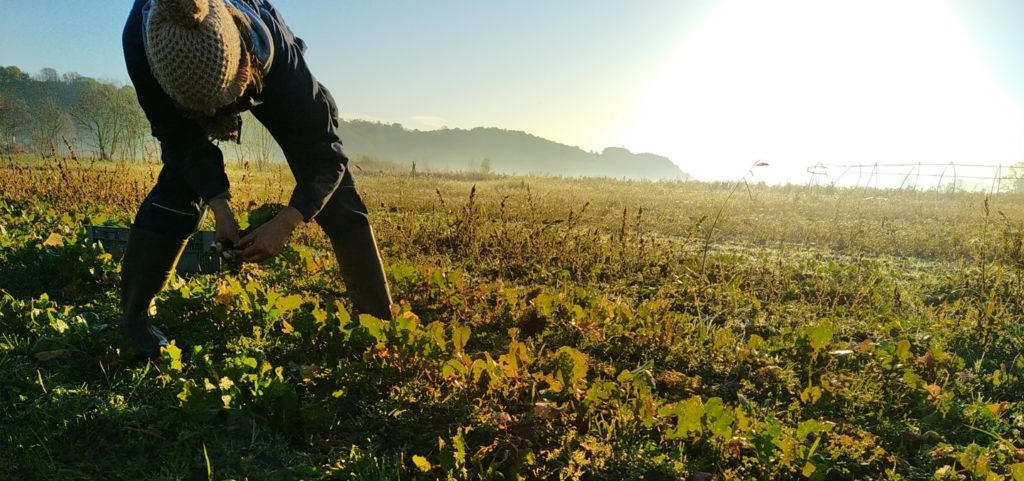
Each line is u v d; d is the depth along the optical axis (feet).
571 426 9.40
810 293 19.25
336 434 9.07
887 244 29.45
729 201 53.26
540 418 9.41
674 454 8.83
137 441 8.40
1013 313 16.71
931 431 10.00
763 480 8.34
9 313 12.02
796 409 10.78
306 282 17.31
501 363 10.62
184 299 12.62
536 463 8.59
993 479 8.38
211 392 8.95
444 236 24.47
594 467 8.59
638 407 9.50
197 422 8.68
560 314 14.66
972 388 11.78
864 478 8.79
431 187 70.59
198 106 7.46
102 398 9.23
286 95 8.59
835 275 21.22
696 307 17.25
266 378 9.32
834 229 32.60
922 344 14.49
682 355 12.86
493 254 22.25
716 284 18.81
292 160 9.19
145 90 8.30
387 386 10.35
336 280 17.35
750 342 13.34
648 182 100.22
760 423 9.46
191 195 10.19
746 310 17.01
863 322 15.97
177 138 8.84
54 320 11.55
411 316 11.66
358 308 11.75
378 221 27.68
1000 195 67.87
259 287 14.47
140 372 10.10
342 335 11.43
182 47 6.97
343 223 10.84
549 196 55.57
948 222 40.34
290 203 8.93
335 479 8.17
